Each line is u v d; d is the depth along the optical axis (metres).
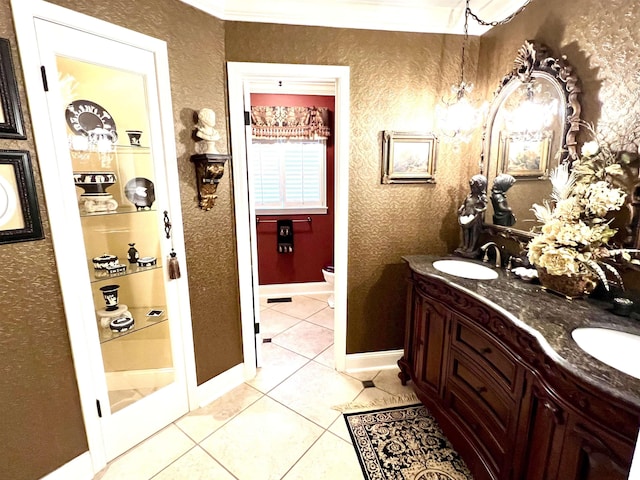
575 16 1.50
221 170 1.91
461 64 2.20
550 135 1.65
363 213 2.27
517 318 1.25
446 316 1.74
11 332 1.33
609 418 0.87
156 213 1.79
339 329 2.42
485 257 2.06
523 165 1.83
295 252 4.07
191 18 1.78
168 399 1.92
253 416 2.02
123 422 1.73
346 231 2.26
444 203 2.36
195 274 1.98
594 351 1.11
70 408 1.52
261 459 1.71
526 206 1.83
